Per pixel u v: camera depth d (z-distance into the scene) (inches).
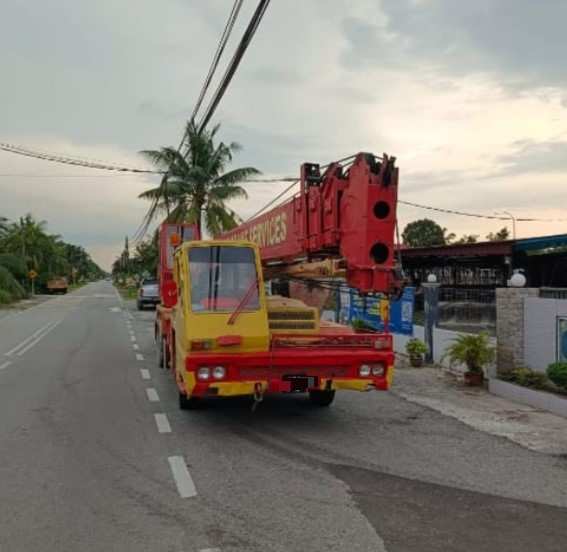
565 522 180.2
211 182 1217.4
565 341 353.7
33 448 257.6
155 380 432.5
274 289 361.1
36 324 960.3
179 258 308.2
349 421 307.6
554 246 737.6
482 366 405.1
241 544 164.2
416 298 624.7
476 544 164.9
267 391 270.4
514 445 263.0
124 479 217.5
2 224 2495.1
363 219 239.8
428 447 260.1
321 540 166.7
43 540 167.3
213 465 233.9
